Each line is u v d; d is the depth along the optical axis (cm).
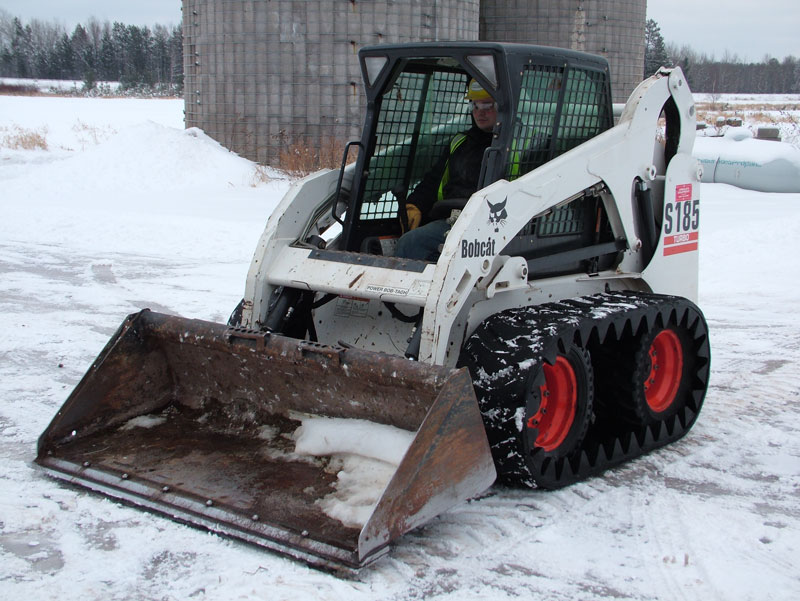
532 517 401
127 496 398
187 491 392
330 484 389
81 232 1180
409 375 371
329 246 512
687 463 475
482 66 438
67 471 421
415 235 463
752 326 770
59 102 4138
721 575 353
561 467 433
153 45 10169
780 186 1591
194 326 445
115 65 10131
